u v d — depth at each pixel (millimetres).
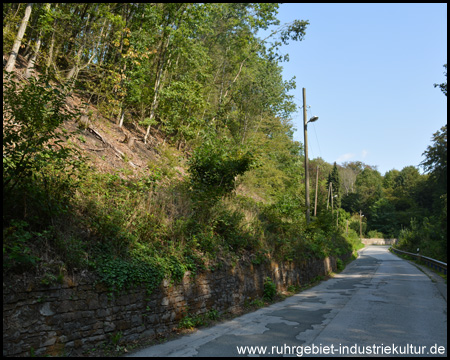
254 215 14539
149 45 17078
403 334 7227
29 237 5246
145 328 6559
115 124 15891
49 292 5008
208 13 18219
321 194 48469
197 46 18172
